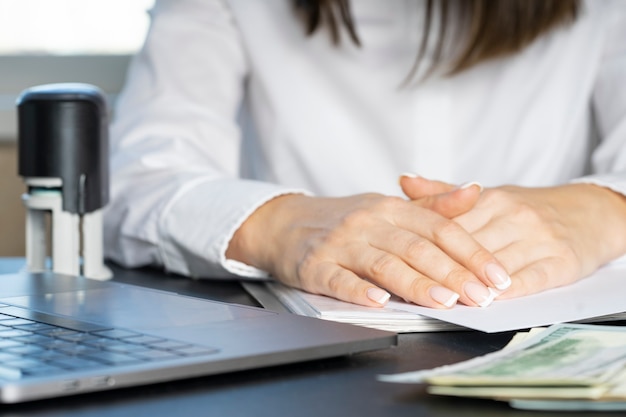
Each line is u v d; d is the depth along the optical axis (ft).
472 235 2.53
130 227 3.42
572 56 4.42
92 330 1.74
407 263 2.28
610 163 4.04
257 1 4.41
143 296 2.17
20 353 1.54
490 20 3.80
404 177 2.73
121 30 6.39
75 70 6.34
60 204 2.90
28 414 1.35
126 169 3.59
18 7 6.25
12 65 6.26
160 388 1.50
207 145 4.08
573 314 2.06
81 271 3.04
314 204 2.77
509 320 1.99
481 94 4.37
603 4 4.50
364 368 1.65
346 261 2.40
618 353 1.61
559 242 2.54
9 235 5.89
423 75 4.27
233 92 4.42
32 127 2.88
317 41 4.36
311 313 2.17
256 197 2.93
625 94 4.25
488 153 4.36
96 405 1.40
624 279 2.60
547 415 1.33
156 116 4.04
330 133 4.39
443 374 1.42
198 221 3.07
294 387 1.51
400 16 4.33
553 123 4.38
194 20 4.38
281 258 2.66
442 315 2.03
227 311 1.95
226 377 1.57
